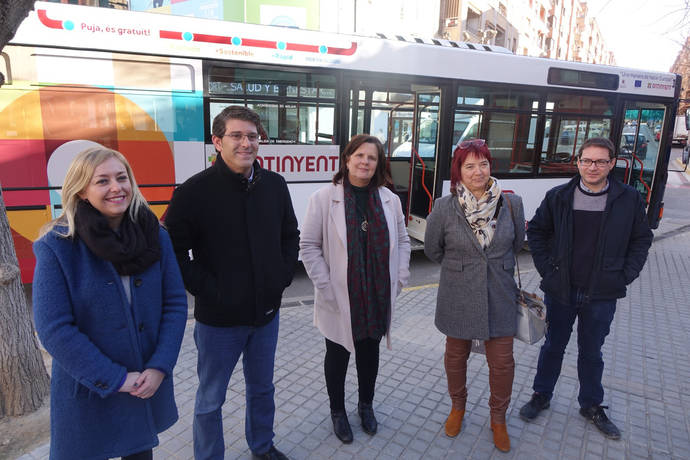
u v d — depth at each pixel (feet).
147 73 15.35
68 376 5.82
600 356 9.79
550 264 9.71
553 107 22.97
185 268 7.16
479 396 11.13
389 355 13.09
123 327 5.87
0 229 9.21
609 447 9.44
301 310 16.22
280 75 17.28
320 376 11.84
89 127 14.80
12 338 9.39
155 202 15.93
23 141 14.14
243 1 38.91
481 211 8.63
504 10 91.20
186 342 13.38
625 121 25.50
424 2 59.00
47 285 5.41
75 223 5.56
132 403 6.15
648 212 27.71
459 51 20.25
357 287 8.63
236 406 10.44
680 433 9.98
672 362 13.23
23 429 9.27
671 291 19.72
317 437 9.49
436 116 21.01
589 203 9.20
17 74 13.89
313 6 41.47
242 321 7.54
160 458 8.77
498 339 8.98
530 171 22.98
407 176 22.68
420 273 21.50
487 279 8.77
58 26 14.16
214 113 16.46
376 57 18.71
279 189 7.98
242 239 7.39
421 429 9.86
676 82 26.61
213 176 7.24
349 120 18.79
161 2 36.47
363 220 8.78
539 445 9.43
